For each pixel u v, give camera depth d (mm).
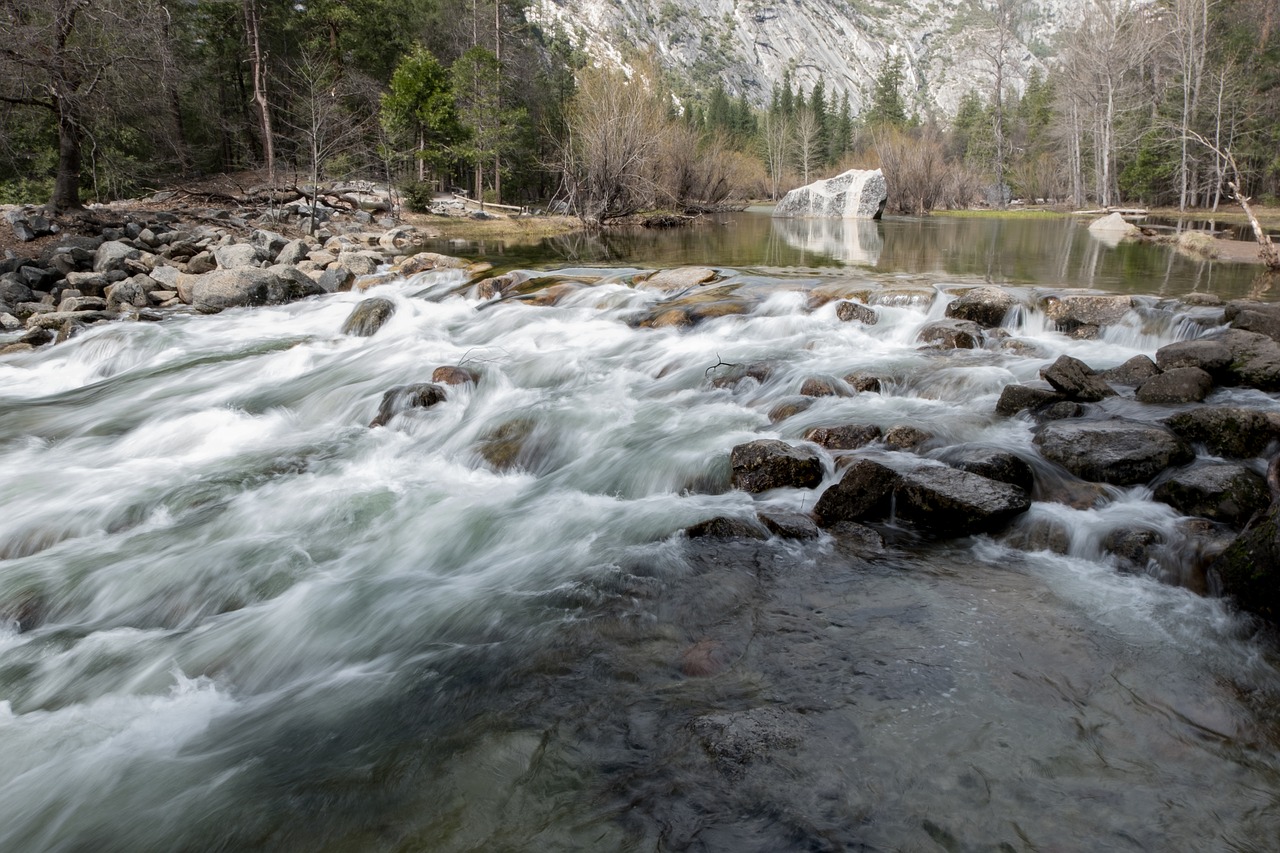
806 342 8875
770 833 2535
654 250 18812
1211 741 2951
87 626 4336
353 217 24656
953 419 6285
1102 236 22453
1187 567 4137
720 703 3262
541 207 37469
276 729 3332
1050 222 31375
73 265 14086
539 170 40250
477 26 38469
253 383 8992
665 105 33125
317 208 24281
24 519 5543
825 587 4234
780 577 4363
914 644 3641
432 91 31234
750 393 7496
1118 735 2986
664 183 33344
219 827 2744
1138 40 42938
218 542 5148
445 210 29641
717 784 2771
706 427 6605
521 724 3211
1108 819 2562
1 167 24969
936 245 19484
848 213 36188
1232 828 2523
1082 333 8992
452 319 11305
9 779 3064
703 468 5750
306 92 31688
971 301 9469
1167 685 3301
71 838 2746
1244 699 3207
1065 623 3797
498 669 3641
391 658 3816
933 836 2498
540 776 2887
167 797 2926
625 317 10578
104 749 3252
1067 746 2922
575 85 47719
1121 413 6090
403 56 33344
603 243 21281
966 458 5289
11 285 12820
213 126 33938
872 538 4754
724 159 42500
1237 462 5211
